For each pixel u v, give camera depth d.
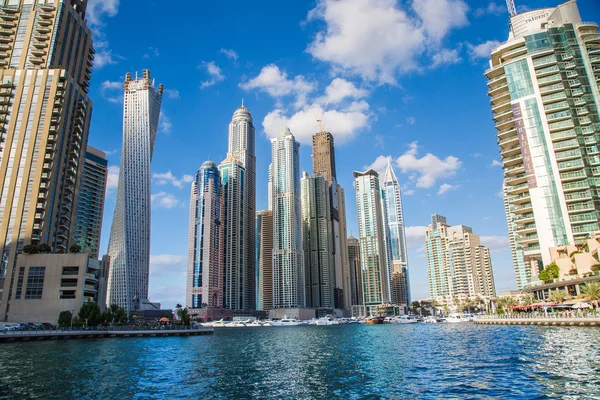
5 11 159.88
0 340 94.62
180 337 130.62
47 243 136.38
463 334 112.12
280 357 70.69
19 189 134.75
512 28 165.25
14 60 153.62
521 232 140.88
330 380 46.25
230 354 76.06
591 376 40.59
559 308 122.75
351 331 181.38
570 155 136.38
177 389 41.78
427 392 38.16
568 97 140.62
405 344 92.12
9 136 139.50
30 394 38.34
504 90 154.25
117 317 142.50
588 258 119.00
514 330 105.88
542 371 44.69
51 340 102.31
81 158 162.12
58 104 144.62
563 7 154.62
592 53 143.50
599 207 130.12
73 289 126.69
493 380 41.97
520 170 143.62
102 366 56.62
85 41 175.62
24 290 125.81
